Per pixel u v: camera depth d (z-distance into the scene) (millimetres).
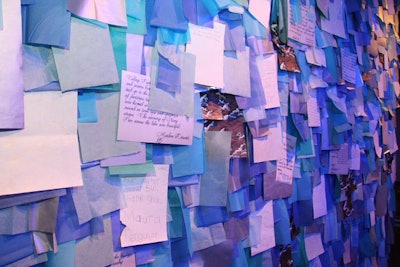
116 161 587
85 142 549
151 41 635
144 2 621
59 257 525
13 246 480
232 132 790
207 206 743
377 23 1600
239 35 803
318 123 1090
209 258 749
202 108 730
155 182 649
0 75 455
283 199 977
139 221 625
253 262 883
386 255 1722
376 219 1590
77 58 530
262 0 872
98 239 569
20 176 477
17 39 469
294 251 1035
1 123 455
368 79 1448
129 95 599
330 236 1210
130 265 619
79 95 547
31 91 491
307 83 1053
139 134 615
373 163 1525
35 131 494
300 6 1014
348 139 1289
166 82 649
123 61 589
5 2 462
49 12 500
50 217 507
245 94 804
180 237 694
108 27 569
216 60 741
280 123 940
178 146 689
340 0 1237
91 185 560
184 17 679
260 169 887
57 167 510
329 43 1155
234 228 809
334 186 1234
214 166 748
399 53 1875
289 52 971
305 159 1054
